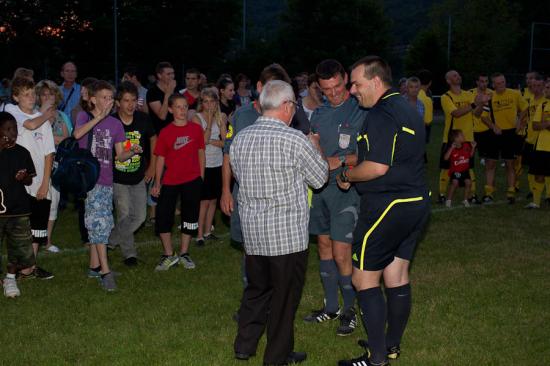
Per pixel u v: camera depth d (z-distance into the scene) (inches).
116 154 250.8
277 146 161.0
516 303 221.0
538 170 383.6
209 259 281.1
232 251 295.3
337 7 2385.6
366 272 167.3
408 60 1866.4
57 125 279.4
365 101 165.8
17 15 1651.1
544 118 374.9
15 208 223.6
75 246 301.9
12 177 222.7
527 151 422.0
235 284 244.8
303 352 179.9
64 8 1675.7
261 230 163.6
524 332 195.8
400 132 158.4
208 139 302.4
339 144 194.4
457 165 390.6
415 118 161.9
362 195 165.6
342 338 194.1
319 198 197.6
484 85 422.6
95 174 230.8
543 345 185.6
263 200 163.9
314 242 311.3
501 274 255.3
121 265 272.2
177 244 308.7
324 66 191.5
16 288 230.7
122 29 1758.1
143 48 1830.7
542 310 214.5
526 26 2780.5
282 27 2428.6
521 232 329.1
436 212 379.2
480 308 215.9
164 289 239.1
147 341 189.2
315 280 250.2
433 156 655.8
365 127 162.1
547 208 392.2
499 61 2600.9
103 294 232.8
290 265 165.0
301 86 511.5
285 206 163.5
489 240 312.0
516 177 442.0
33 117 241.6
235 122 199.9
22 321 205.6
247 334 171.8
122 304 221.9
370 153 157.3
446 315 209.3
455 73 394.3
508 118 406.6
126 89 255.9
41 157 244.5
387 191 161.6
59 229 334.0
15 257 229.5
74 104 367.6
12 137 220.4
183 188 265.3
